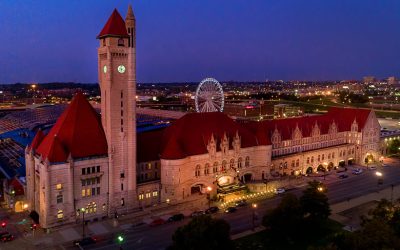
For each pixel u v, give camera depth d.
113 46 122.62
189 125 148.38
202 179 144.62
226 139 149.75
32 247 105.62
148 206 134.25
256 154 160.25
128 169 129.12
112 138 125.25
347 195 149.12
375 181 168.38
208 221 93.06
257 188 151.12
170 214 128.50
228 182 152.50
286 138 178.25
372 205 137.38
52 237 111.75
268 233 114.50
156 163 142.00
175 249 92.00
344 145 197.25
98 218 124.56
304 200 118.38
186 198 140.00
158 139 146.75
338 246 88.38
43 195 117.69
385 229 84.94
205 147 146.00
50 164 114.75
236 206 135.38
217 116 158.62
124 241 109.38
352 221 123.12
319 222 121.38
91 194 123.69
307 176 175.00
